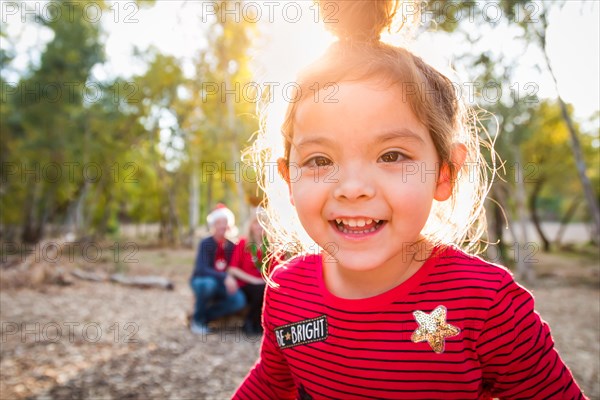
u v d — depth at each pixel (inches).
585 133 698.2
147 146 905.5
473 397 32.4
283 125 34.6
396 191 27.8
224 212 212.5
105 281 354.9
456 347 32.3
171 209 966.4
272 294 39.9
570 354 170.6
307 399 37.4
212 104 525.0
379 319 33.7
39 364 150.0
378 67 28.5
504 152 405.4
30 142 626.5
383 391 33.4
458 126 34.6
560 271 520.7
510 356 32.7
